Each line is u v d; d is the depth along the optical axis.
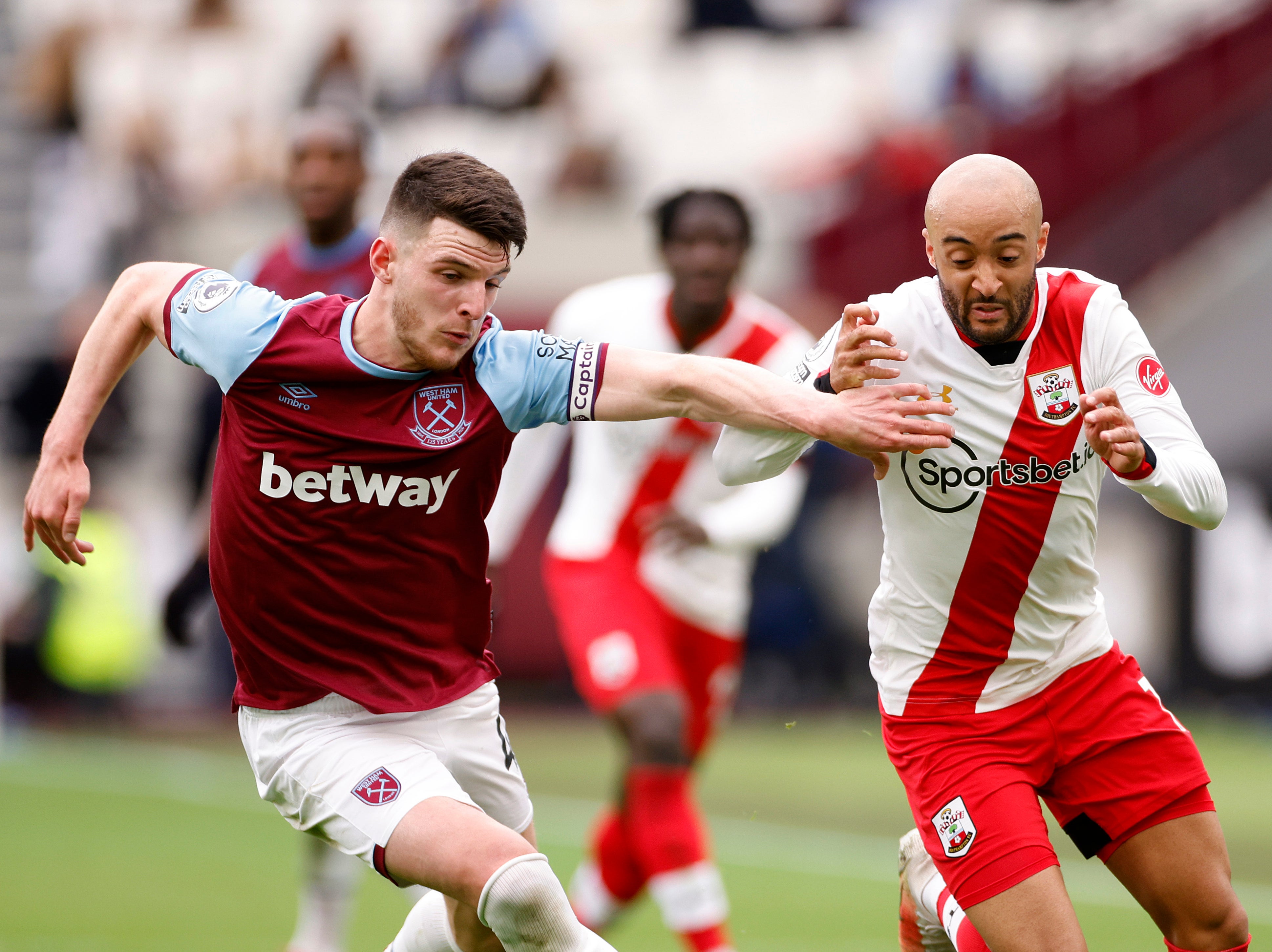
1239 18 55.81
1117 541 46.56
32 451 50.81
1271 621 46.69
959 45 62.09
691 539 22.22
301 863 30.53
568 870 29.44
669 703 20.92
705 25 65.69
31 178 63.47
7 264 62.19
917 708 14.64
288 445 13.67
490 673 14.98
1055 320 14.03
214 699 51.31
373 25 64.94
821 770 41.75
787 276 54.84
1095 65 61.78
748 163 64.06
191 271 14.53
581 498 23.16
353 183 22.36
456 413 13.68
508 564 48.16
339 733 14.11
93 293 54.59
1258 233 52.88
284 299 14.41
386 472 13.63
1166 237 54.00
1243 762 41.22
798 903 27.28
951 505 14.12
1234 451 48.97
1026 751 14.40
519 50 61.38
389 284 13.45
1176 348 52.53
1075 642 14.59
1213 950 14.16
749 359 22.80
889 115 62.94
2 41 66.06
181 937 24.02
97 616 47.81
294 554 13.83
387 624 14.11
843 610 48.06
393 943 16.02
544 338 14.05
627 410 13.79
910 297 14.23
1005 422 13.97
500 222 13.00
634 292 23.39
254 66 64.12
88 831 33.72
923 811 14.53
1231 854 31.20
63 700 49.38
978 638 14.39
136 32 65.06
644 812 20.23
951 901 15.42
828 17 65.81
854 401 13.31
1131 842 14.34
